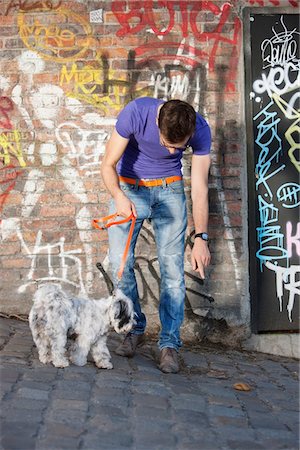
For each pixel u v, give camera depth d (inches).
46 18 263.4
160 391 188.4
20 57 263.6
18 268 264.1
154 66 263.3
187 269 264.4
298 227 266.4
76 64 263.4
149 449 147.1
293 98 265.1
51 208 263.9
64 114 263.7
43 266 264.4
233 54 264.4
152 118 201.6
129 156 214.2
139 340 231.0
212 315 264.5
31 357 208.8
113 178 204.8
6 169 263.7
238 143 264.4
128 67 263.1
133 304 216.7
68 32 263.4
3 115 263.6
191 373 218.8
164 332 216.8
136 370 209.2
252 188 264.1
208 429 163.9
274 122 264.8
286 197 265.3
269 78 264.4
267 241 265.3
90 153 263.9
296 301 266.7
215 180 264.2
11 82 263.6
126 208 201.0
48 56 263.4
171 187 214.8
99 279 264.4
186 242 263.9
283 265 265.9
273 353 263.7
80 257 264.4
